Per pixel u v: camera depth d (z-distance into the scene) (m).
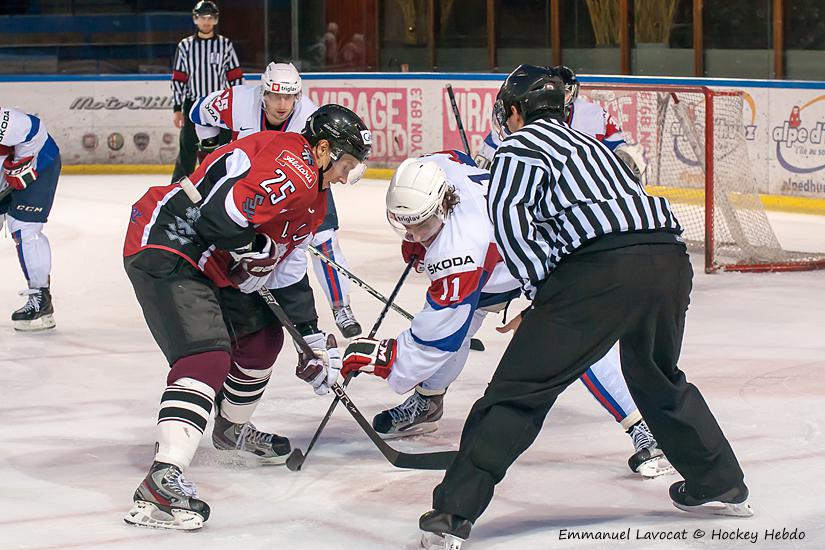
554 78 8.06
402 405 10.59
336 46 36.16
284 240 8.75
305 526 8.27
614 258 7.45
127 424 10.97
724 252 20.52
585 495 8.88
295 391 12.07
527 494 8.92
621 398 9.29
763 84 24.95
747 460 9.57
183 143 26.25
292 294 9.94
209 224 8.07
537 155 7.52
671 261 7.60
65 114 33.59
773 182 25.06
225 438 9.81
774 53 28.67
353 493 8.99
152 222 8.59
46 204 15.09
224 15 36.97
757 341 14.00
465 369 12.93
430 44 34.94
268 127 14.04
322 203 8.84
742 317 15.36
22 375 12.88
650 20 30.92
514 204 7.49
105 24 37.53
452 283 8.48
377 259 20.19
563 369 7.52
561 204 7.54
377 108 31.02
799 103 24.38
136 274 8.51
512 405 7.56
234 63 26.75
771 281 17.92
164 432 8.22
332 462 9.80
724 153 19.92
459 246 8.48
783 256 19.56
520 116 8.05
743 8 29.17
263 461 9.74
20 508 8.66
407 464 8.81
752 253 19.58
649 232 7.57
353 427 10.83
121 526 8.27
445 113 29.84
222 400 9.70
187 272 8.49
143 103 33.41
